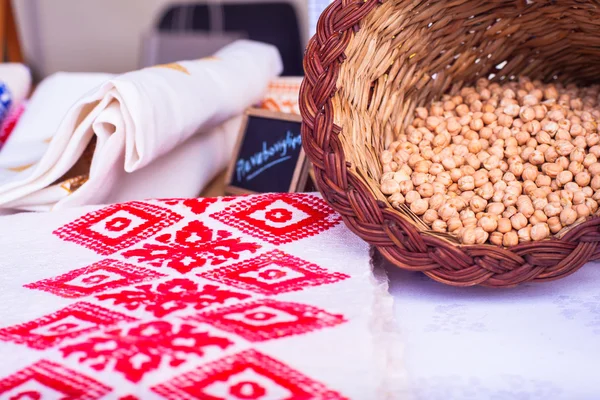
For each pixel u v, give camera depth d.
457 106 0.54
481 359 0.39
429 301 0.45
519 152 0.49
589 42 0.53
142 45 1.40
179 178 0.59
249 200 0.52
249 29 1.51
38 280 0.45
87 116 0.52
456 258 0.41
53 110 0.78
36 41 1.65
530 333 0.41
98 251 0.48
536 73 0.57
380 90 0.51
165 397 0.36
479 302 0.45
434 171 0.48
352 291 0.42
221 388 0.36
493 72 0.57
